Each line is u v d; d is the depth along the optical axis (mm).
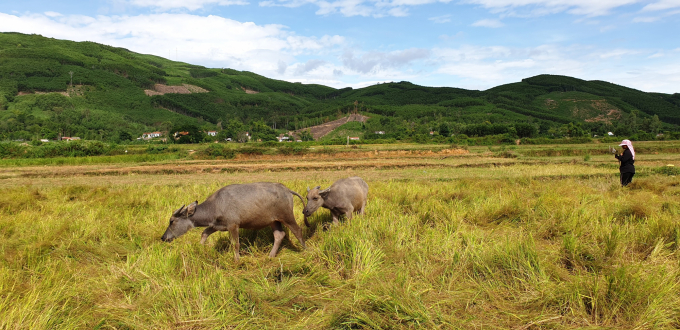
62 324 3588
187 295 4008
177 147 42938
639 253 5059
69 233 6688
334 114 171750
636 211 6871
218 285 4336
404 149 35406
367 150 34500
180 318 3678
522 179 13656
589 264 4641
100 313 3906
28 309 3662
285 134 134125
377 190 10805
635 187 11016
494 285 4191
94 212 8484
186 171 22953
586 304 3785
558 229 6125
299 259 5023
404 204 8922
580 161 23844
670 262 4645
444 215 7262
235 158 32406
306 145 45406
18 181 19062
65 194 12258
